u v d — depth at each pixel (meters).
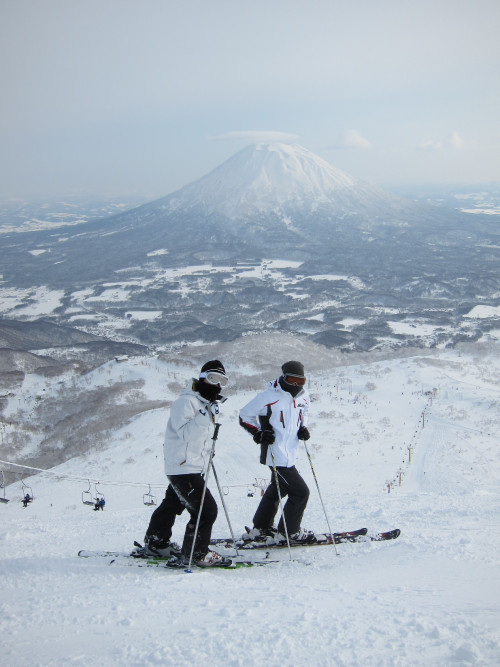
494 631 2.73
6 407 76.19
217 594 3.84
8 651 2.91
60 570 5.02
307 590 3.93
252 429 5.41
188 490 4.94
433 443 46.75
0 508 28.73
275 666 2.51
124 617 3.36
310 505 10.83
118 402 71.06
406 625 2.91
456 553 5.13
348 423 53.19
